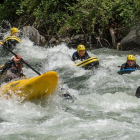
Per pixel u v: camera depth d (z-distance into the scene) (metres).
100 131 11.91
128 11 32.12
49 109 14.84
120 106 15.10
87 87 18.61
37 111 14.55
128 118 13.48
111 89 17.88
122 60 26.33
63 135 11.62
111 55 28.55
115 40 33.09
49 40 36.81
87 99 16.09
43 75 14.59
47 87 14.99
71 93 17.34
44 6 39.41
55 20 38.50
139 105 15.16
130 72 20.97
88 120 13.23
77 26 34.34
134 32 31.28
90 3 33.88
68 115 14.03
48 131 12.04
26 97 15.31
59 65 24.41
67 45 34.19
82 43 34.38
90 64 22.78
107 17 33.06
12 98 15.45
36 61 26.78
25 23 40.25
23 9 41.56
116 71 22.00
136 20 32.22
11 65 16.30
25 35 34.91
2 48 30.80
